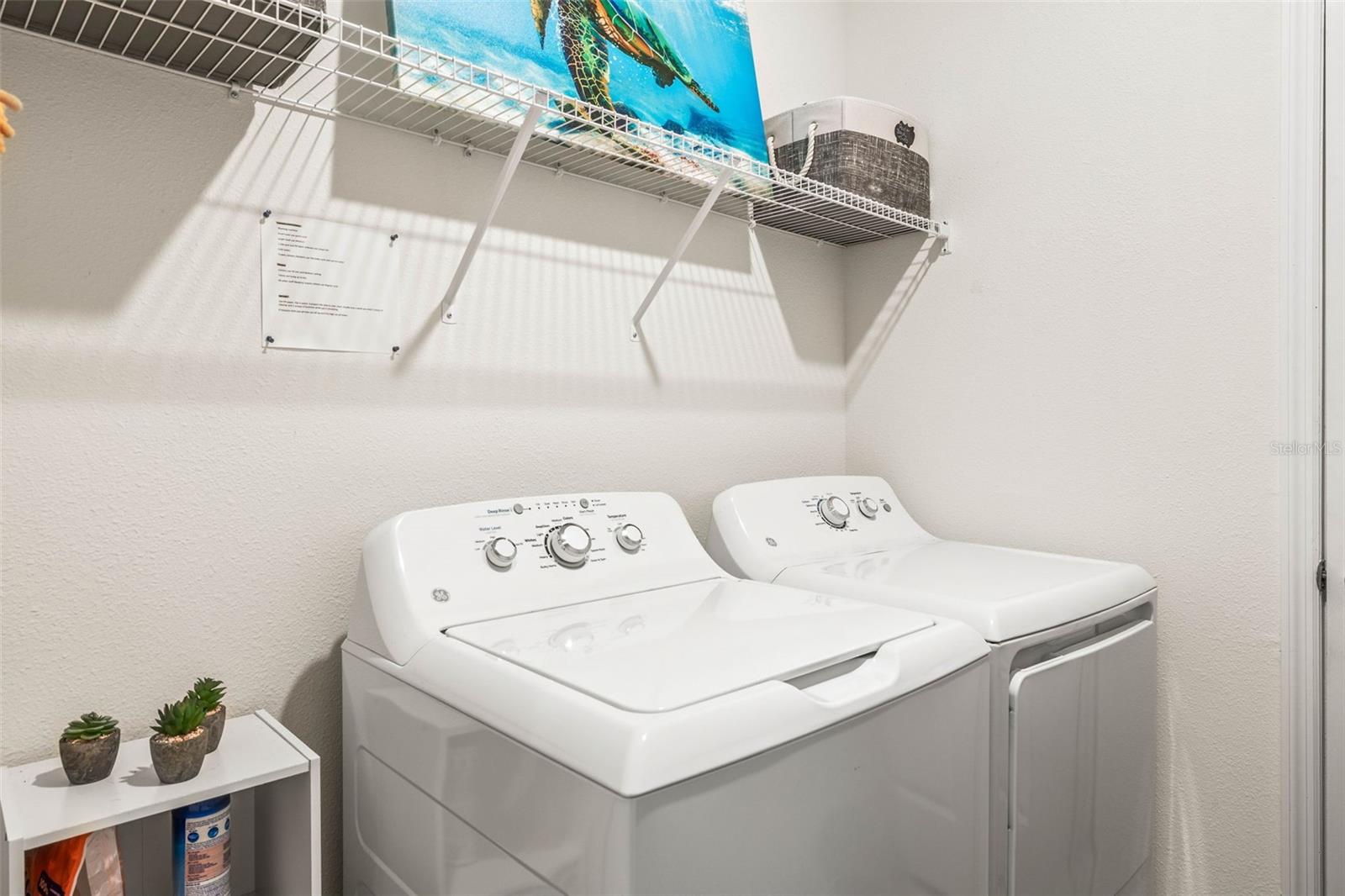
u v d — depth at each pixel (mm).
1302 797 1324
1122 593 1327
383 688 1023
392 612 1037
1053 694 1146
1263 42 1359
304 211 1181
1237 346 1389
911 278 1893
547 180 1465
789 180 1544
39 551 972
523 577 1140
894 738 879
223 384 1108
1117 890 1302
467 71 1190
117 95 1028
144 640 1047
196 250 1085
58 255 983
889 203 1699
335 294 1209
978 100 1757
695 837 677
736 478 1787
